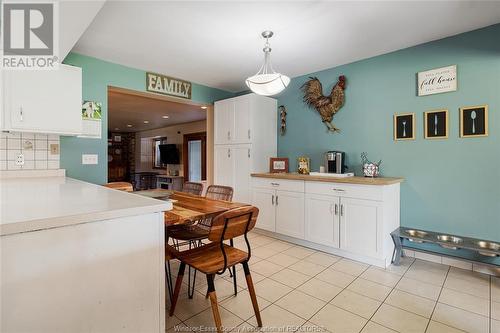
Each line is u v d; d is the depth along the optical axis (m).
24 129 2.31
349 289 2.18
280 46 2.80
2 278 0.82
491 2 2.02
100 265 1.02
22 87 2.29
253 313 1.84
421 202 2.80
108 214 1.03
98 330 1.02
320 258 2.85
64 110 2.51
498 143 2.37
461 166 2.56
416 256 2.86
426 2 2.02
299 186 3.22
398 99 2.93
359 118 3.24
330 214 2.93
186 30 2.45
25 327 0.86
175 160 8.06
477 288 2.19
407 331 1.66
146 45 2.78
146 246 1.16
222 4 2.03
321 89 3.58
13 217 0.90
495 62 2.38
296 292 2.13
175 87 3.89
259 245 3.28
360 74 3.22
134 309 1.12
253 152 3.82
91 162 3.12
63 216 0.93
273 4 2.03
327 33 2.51
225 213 1.53
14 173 2.59
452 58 2.59
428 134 2.74
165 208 1.20
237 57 3.12
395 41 2.70
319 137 3.64
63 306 0.94
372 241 2.62
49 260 0.91
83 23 1.79
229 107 4.11
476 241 2.44
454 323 1.74
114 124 8.23
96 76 3.14
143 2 2.00
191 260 1.69
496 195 2.39
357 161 3.27
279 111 4.13
